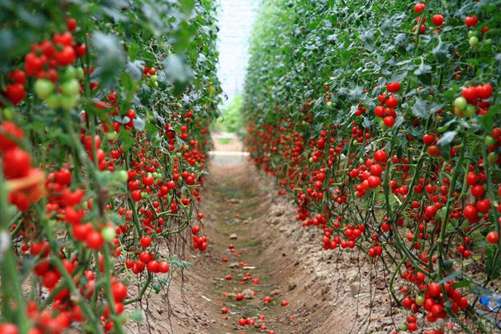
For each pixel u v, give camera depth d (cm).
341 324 382
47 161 189
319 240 586
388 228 312
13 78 164
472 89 216
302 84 566
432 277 257
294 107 637
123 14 196
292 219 720
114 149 309
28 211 176
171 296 450
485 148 224
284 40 731
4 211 122
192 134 636
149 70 274
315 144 510
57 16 155
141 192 316
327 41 461
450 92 226
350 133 420
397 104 268
